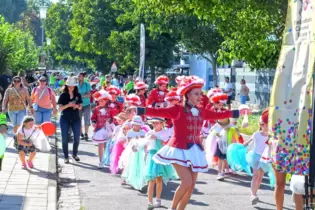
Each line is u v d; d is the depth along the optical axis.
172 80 54.22
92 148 19.36
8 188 11.84
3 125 11.33
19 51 39.34
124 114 14.44
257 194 12.44
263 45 18.59
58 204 11.05
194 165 9.10
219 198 11.98
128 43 48.34
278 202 9.23
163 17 37.28
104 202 11.42
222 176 14.09
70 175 14.28
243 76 43.78
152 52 48.94
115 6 52.03
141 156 12.26
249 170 13.70
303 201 8.74
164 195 12.21
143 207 11.08
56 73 73.06
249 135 22.81
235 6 16.52
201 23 35.56
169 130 12.04
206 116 9.52
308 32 6.81
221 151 14.09
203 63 55.25
